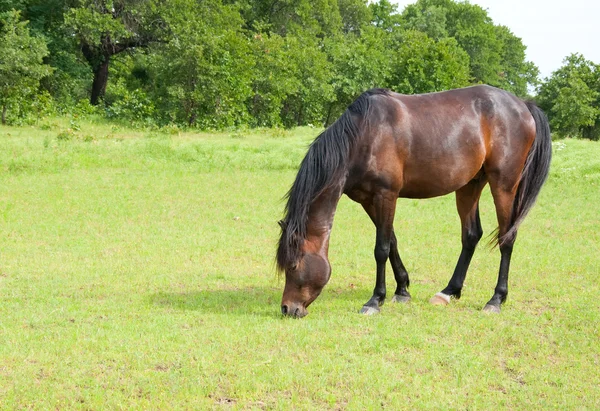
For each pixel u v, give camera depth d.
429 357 4.83
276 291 6.81
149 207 11.45
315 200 5.75
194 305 6.12
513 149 6.37
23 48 24.52
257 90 30.98
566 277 7.52
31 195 12.01
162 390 4.15
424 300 6.63
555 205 12.84
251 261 8.16
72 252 8.23
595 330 5.55
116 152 17.00
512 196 6.48
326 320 5.68
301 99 34.16
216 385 4.24
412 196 6.34
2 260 7.72
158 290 6.68
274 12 43.56
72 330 5.21
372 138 5.87
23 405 3.93
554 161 17.75
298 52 34.03
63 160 15.62
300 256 5.64
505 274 6.39
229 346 4.93
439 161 6.08
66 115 27.05
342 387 4.28
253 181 14.68
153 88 32.34
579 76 37.06
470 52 61.81
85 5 29.77
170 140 19.30
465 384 4.39
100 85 34.59
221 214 11.13
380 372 4.48
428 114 6.10
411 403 4.08
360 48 36.22
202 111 27.91
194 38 27.39
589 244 9.41
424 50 36.59
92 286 6.74
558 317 5.98
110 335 5.10
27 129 22.02
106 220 10.27
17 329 5.24
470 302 6.54
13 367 4.45
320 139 5.82
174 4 29.20
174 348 4.85
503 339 5.30
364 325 5.57
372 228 10.38
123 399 4.02
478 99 6.37
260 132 25.70
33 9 30.98
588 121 35.38
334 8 48.62
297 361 4.69
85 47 33.28
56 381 4.25
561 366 4.75
